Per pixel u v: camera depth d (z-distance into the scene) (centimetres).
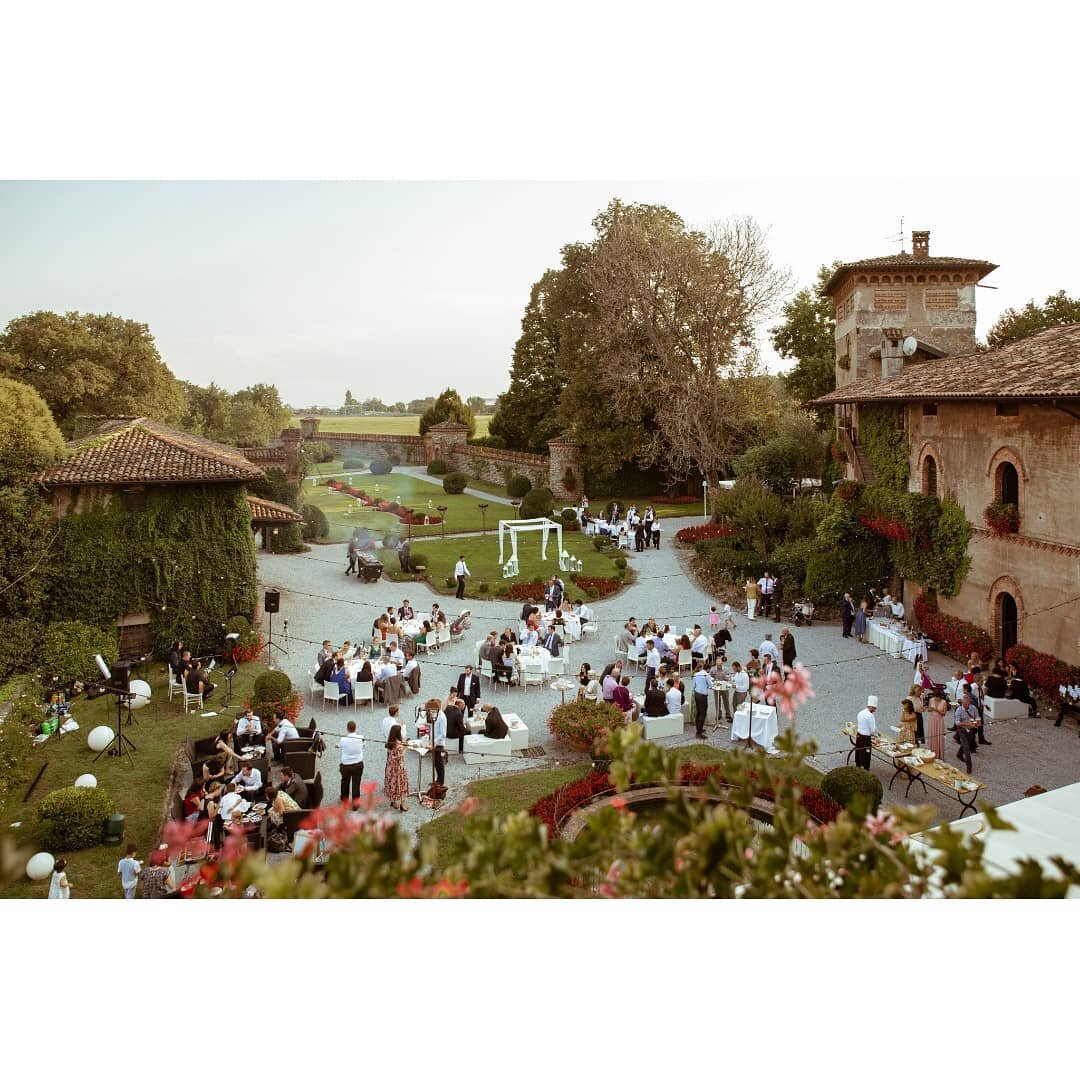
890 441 2880
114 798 1598
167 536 2450
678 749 1825
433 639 2575
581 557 3803
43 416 2394
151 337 4547
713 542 3631
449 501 5588
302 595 3247
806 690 523
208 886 444
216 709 2053
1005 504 2219
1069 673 1969
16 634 2181
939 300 3550
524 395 6650
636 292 4853
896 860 471
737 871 470
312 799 1558
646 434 5344
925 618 2567
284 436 4591
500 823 483
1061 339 2228
